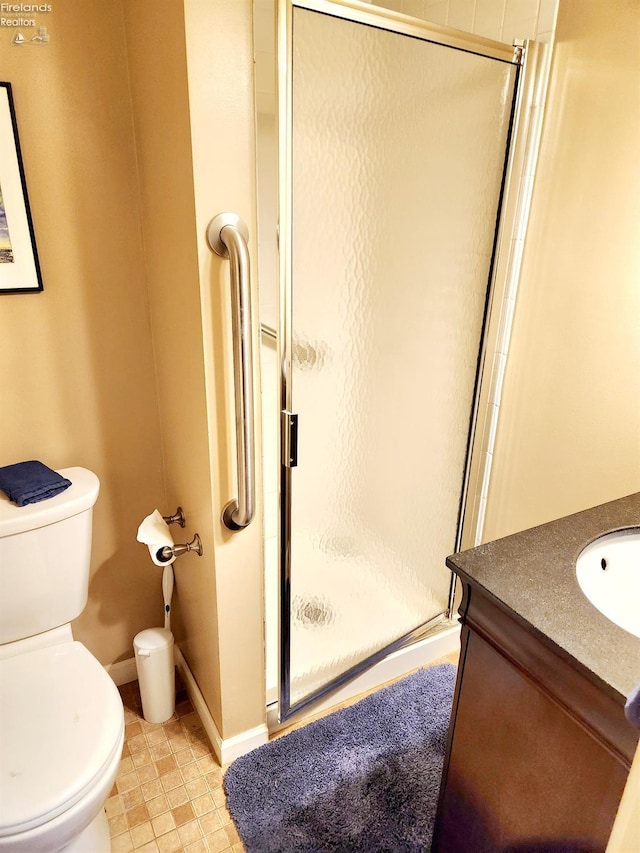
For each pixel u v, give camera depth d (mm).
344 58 1114
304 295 1221
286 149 1073
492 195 1514
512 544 1001
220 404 1179
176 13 945
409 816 1368
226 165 1040
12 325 1315
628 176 1268
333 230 1224
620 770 726
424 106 1282
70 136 1264
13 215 1239
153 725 1628
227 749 1488
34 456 1430
